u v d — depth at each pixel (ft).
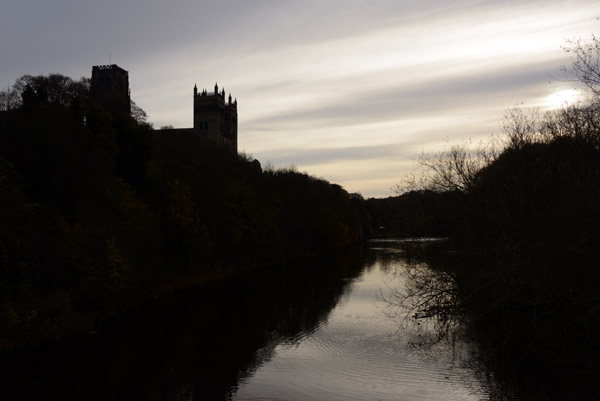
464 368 88.12
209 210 230.68
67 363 97.14
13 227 116.57
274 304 159.84
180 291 187.93
